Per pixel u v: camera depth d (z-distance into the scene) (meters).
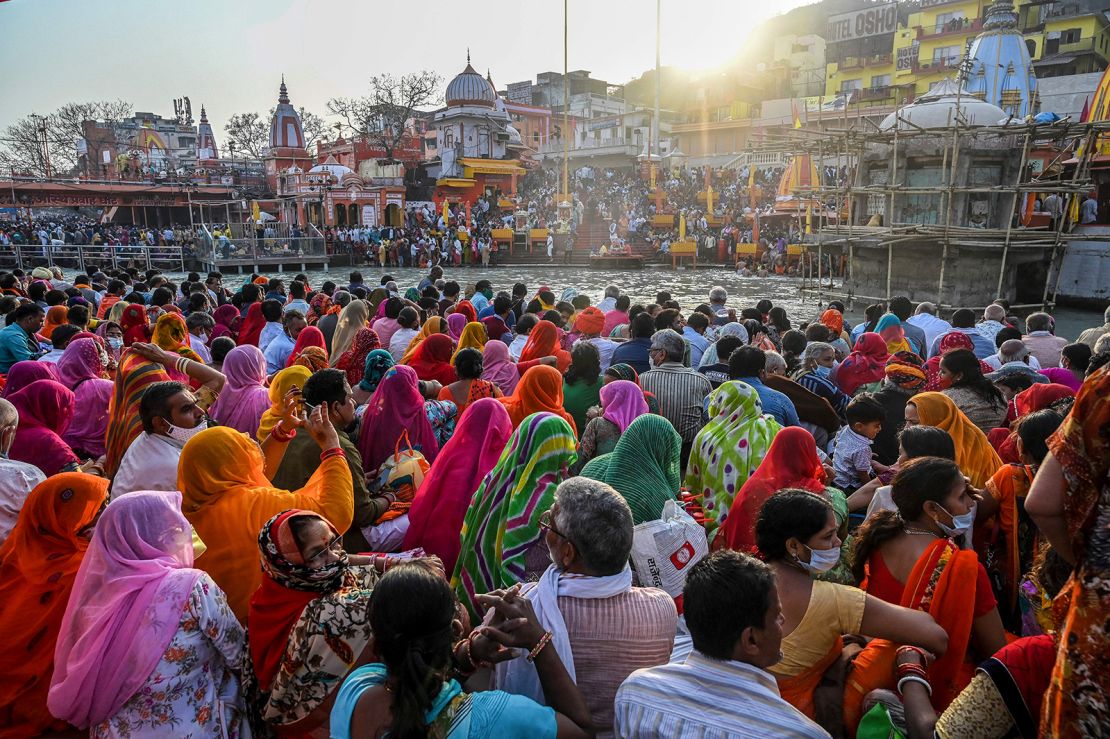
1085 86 32.88
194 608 2.58
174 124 98.50
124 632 2.49
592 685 2.44
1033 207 20.42
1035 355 7.93
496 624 2.34
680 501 4.01
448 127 49.25
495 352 6.87
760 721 1.91
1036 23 47.19
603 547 2.45
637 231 42.19
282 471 4.03
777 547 2.49
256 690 2.86
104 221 57.88
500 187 48.47
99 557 2.58
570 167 60.84
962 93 18.75
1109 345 5.65
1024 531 3.35
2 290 13.25
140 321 8.67
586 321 9.03
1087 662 1.71
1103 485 1.73
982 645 2.66
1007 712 2.02
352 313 7.63
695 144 60.53
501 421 3.97
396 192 43.75
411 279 31.41
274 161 58.97
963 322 8.95
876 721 2.29
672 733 1.95
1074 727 1.74
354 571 2.83
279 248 34.91
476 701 2.02
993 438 4.58
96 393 6.00
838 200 19.61
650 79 70.38
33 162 76.75
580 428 6.06
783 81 63.22
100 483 3.19
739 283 29.91
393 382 4.64
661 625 2.48
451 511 3.80
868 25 61.78
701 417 5.63
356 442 4.69
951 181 16.20
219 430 3.29
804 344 7.47
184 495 3.24
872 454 5.09
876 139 18.00
